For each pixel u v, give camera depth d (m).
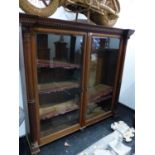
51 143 1.51
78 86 1.49
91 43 1.36
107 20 1.50
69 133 1.56
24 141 1.53
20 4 0.94
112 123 1.88
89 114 1.80
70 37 1.29
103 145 1.48
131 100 2.18
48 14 1.09
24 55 1.03
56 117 1.61
